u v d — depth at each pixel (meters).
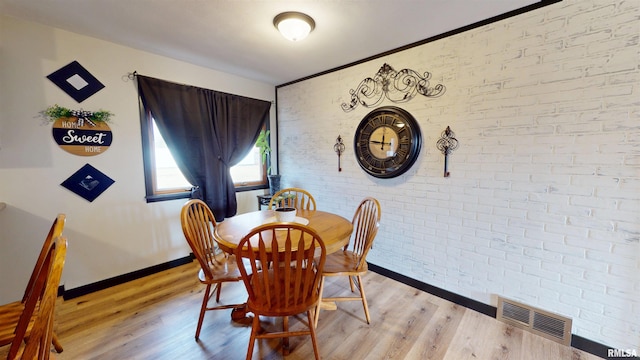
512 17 1.73
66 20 1.86
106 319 1.86
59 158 2.03
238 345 1.64
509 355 1.57
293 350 1.60
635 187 1.41
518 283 1.82
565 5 1.54
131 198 2.41
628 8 1.38
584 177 1.55
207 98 2.81
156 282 2.42
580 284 1.59
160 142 2.62
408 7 1.70
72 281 2.14
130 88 2.35
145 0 1.62
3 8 1.70
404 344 1.66
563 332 1.65
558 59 1.59
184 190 2.81
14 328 1.17
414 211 2.33
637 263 1.42
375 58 2.50
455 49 1.99
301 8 1.71
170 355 1.54
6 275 1.88
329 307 1.96
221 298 2.15
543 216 1.70
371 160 2.53
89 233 2.20
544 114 1.65
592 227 1.54
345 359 1.53
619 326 1.49
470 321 1.89
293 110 3.39
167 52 2.44
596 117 1.49
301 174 3.36
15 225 1.89
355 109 2.71
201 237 1.79
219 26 1.95
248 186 3.44
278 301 1.34
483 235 1.96
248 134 3.26
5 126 1.82
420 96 2.21
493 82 1.83
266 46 2.31
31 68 1.89
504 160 1.82
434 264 2.24
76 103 2.08
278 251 1.40
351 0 1.62
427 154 2.20
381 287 2.38
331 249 1.54
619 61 1.41
